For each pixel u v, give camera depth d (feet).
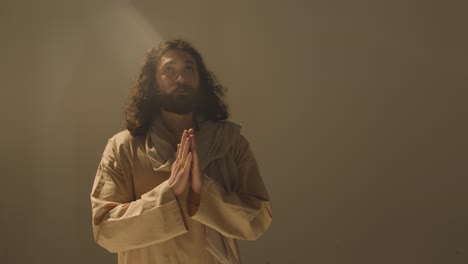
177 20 16.61
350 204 15.56
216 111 8.98
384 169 15.71
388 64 16.26
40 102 16.28
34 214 15.66
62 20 16.69
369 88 16.19
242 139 8.58
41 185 15.83
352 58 16.37
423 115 15.94
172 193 6.96
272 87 16.28
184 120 8.34
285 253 15.33
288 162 15.85
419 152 15.76
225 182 7.88
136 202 7.07
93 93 16.31
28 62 16.48
